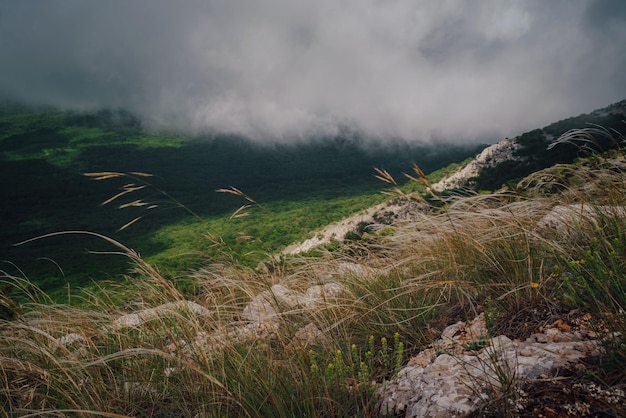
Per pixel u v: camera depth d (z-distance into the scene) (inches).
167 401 101.0
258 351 102.5
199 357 101.5
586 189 128.3
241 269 148.3
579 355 71.7
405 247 144.1
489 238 123.7
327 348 109.1
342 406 83.6
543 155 2346.2
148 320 121.3
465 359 83.8
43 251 5556.1
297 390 86.7
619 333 70.9
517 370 71.5
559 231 118.6
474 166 3230.8
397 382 86.4
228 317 129.5
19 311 130.6
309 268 157.5
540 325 88.0
